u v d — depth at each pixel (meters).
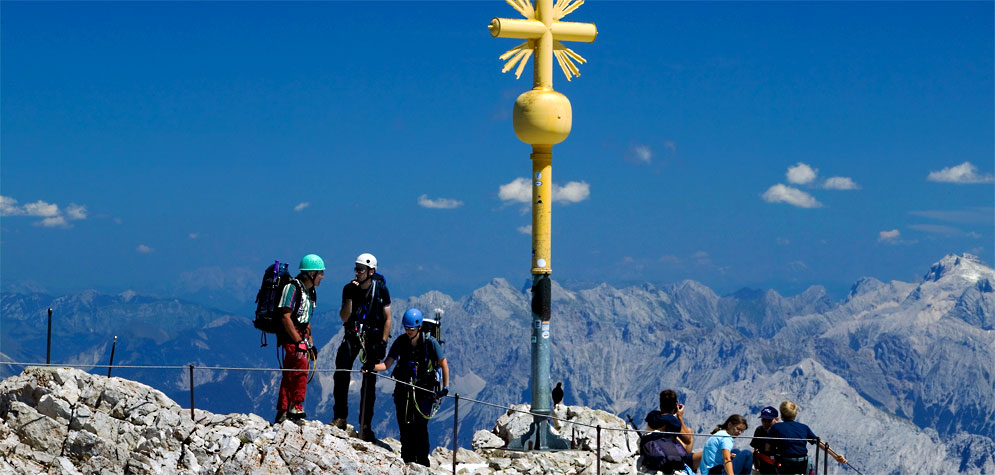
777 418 20.06
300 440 17.84
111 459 17.03
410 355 19.27
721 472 20.25
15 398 17.55
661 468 20.89
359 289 19.58
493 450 23.92
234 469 17.22
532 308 24.80
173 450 17.30
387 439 21.02
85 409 17.42
